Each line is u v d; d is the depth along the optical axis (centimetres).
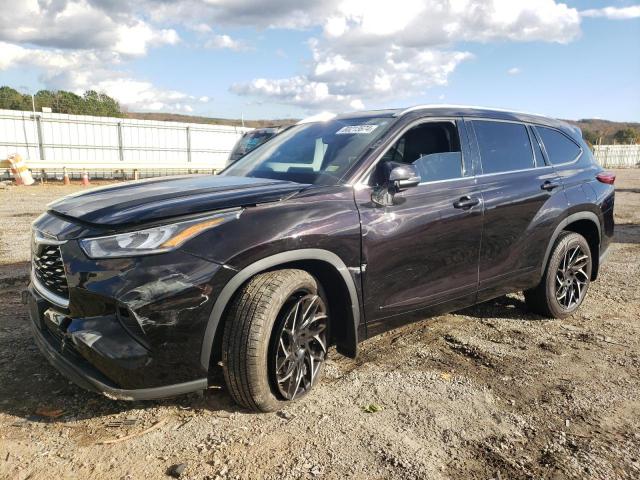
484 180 397
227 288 266
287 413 295
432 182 365
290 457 255
